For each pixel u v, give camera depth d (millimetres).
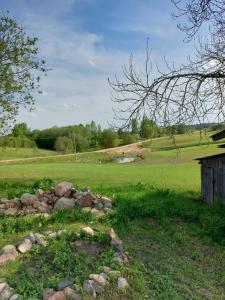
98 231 10141
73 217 11789
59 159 79125
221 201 15125
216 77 9805
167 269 8414
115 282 7445
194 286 7734
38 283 7078
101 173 32531
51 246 8852
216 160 16031
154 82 9859
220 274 8469
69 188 14672
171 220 12617
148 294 7219
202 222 12039
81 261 8258
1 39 24578
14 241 9477
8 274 7500
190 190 21172
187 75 9820
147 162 56406
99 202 14242
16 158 82938
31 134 120438
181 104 9797
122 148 86812
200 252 9609
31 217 11852
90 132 121188
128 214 12617
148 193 17703
